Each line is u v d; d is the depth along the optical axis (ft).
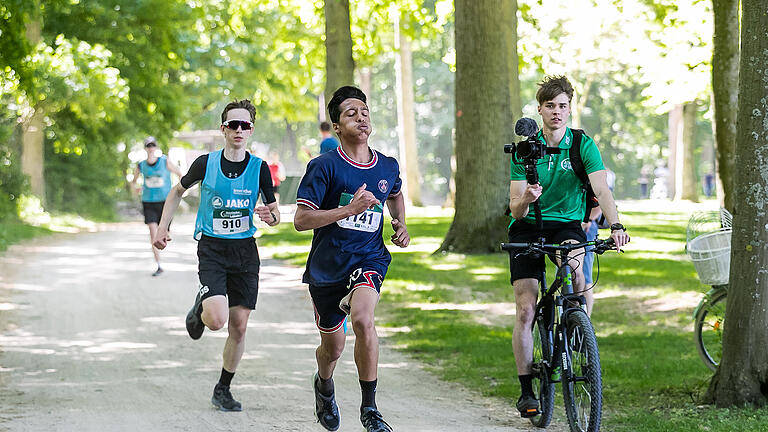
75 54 223.92
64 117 250.16
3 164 215.72
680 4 179.42
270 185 59.82
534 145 50.72
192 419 55.67
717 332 67.36
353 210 44.96
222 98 359.25
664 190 438.81
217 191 59.00
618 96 533.14
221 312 57.41
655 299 108.88
